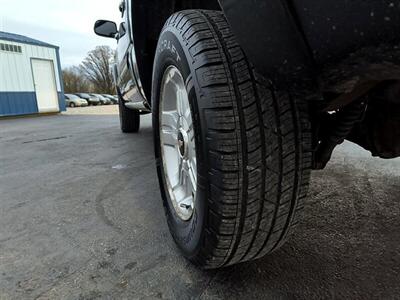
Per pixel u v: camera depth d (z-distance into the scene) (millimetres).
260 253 1081
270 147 930
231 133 909
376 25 548
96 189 2305
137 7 1681
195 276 1203
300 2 619
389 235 1466
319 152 1193
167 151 1492
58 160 3373
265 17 684
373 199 1873
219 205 938
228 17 776
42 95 14609
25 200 2135
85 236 1569
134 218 1766
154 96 1514
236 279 1176
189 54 1010
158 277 1207
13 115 13227
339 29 592
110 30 3363
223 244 982
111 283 1185
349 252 1335
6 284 1207
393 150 1255
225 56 950
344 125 1092
